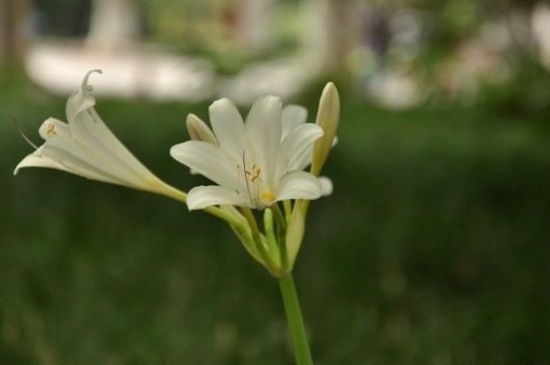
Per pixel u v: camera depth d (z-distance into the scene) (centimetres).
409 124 537
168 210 295
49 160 120
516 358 211
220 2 1402
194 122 118
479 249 266
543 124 480
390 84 771
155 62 1024
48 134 119
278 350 201
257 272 245
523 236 282
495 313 222
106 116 502
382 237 269
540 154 410
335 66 713
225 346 201
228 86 567
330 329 212
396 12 711
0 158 346
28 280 228
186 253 258
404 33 741
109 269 238
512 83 523
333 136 120
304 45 1246
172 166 352
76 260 242
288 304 120
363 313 223
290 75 721
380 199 317
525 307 230
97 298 219
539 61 517
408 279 253
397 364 203
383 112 601
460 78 573
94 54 1272
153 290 231
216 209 119
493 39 582
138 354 195
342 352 204
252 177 115
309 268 250
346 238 266
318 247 263
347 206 308
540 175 364
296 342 120
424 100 581
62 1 1522
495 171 368
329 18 717
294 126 122
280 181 115
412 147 427
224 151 115
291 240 119
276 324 214
